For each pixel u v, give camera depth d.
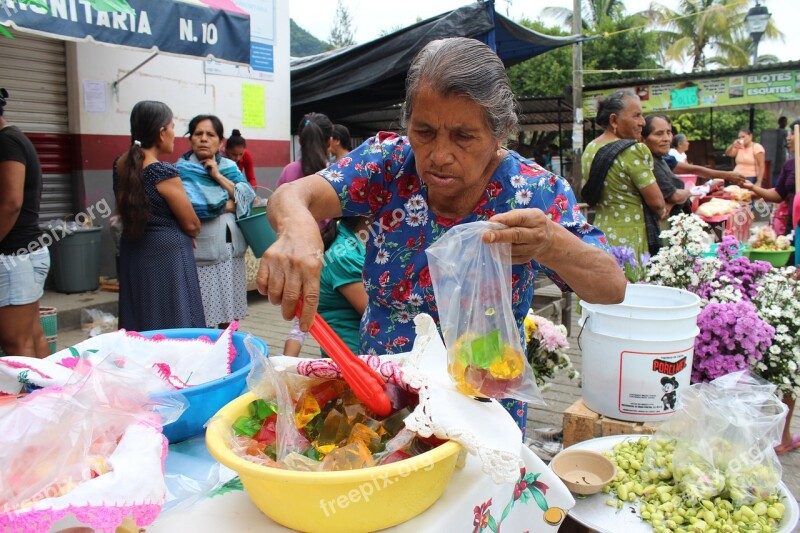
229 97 6.38
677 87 13.59
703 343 2.44
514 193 1.28
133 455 0.84
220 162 4.32
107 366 1.06
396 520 0.91
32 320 3.33
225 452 0.90
